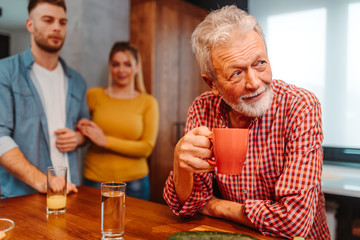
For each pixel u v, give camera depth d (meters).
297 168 0.87
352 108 2.37
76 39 2.39
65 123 2.16
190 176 0.93
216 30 0.87
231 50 0.85
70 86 2.21
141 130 2.55
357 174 2.12
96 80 2.53
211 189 1.03
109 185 0.79
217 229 0.83
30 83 1.97
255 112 0.92
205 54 0.93
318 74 2.50
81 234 0.81
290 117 0.96
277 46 2.67
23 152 1.92
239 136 0.71
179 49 3.05
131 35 2.88
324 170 2.24
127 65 2.50
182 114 3.12
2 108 1.83
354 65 2.34
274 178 1.01
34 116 1.97
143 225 0.88
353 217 1.74
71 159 2.17
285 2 2.60
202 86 3.37
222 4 2.80
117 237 0.76
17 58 1.95
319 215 1.06
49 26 2.03
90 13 2.47
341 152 2.42
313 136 0.90
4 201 1.15
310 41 2.51
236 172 0.73
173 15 2.94
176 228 0.86
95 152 2.41
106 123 2.44
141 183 2.55
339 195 1.77
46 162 2.04
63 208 1.00
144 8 2.78
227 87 0.90
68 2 2.33
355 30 2.31
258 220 0.84
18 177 1.68
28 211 1.01
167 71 2.93
